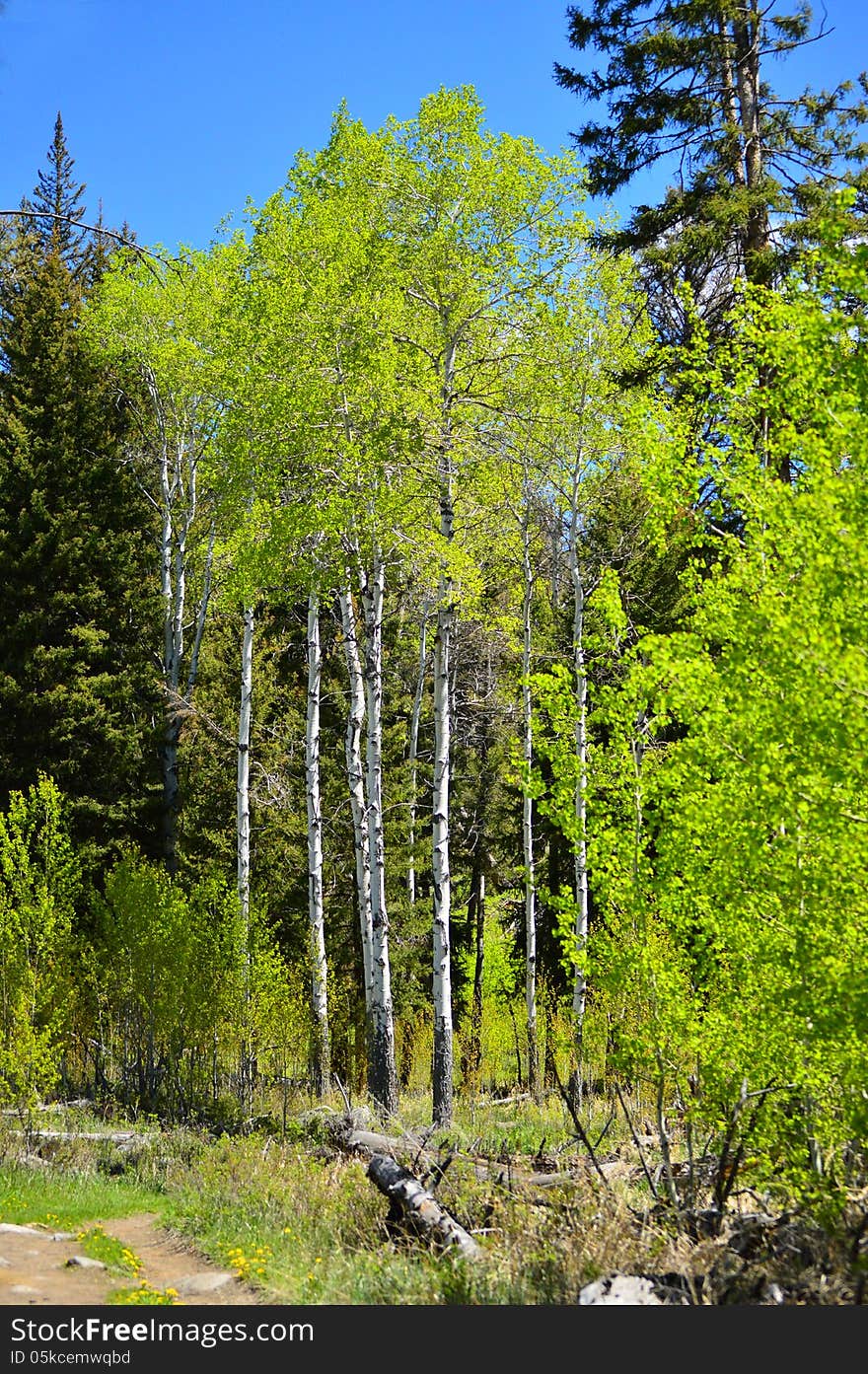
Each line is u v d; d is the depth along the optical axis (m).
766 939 6.41
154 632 26.27
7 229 34.44
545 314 15.73
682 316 16.58
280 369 16.20
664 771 6.80
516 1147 12.63
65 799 22.64
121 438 27.98
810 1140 6.74
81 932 19.69
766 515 6.60
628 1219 7.24
